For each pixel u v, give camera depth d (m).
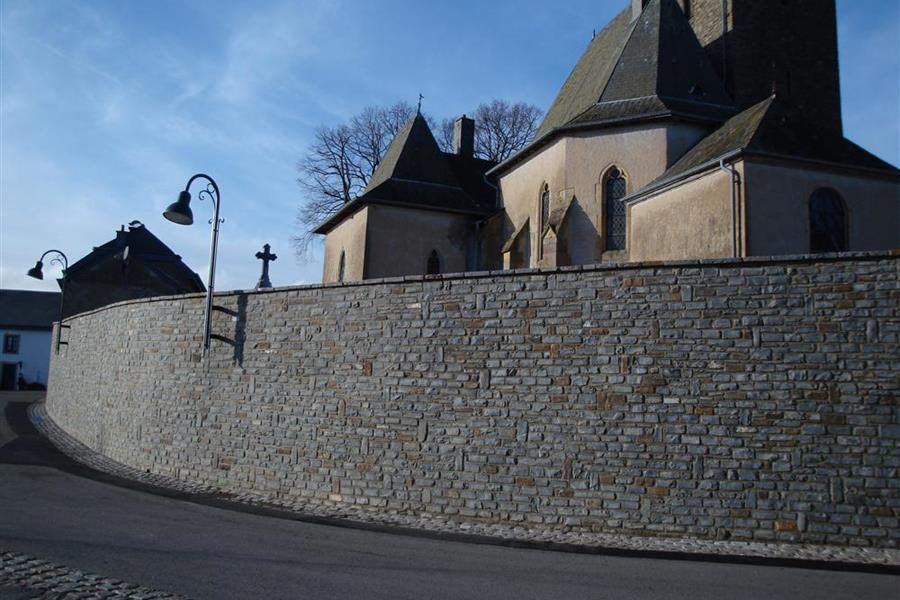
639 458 10.83
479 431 11.84
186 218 15.05
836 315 10.26
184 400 15.65
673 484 10.62
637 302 11.13
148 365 16.89
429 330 12.47
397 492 12.34
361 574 8.00
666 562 9.00
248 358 14.58
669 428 10.75
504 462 11.59
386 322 12.89
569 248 21.95
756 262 10.65
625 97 22.67
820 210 17.00
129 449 17.11
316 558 8.78
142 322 17.39
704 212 17.52
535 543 10.08
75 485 14.15
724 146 17.73
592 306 11.38
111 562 8.21
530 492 11.35
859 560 9.13
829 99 26.72
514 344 11.78
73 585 7.18
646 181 21.06
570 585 7.71
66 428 23.22
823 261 10.41
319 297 13.76
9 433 22.62
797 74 26.36
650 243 19.62
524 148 24.58
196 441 15.22
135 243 55.28
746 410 10.45
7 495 12.65
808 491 10.10
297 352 13.87
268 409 14.10
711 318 10.76
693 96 22.52
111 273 51.81
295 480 13.50
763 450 10.33
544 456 11.35
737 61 25.45
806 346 10.33
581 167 22.19
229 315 15.08
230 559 8.55
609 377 11.13
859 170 17.11
